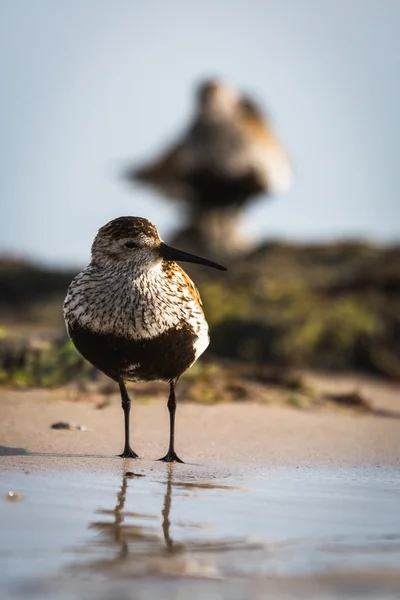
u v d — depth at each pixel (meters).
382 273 24.12
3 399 14.06
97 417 13.18
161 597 6.58
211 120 26.58
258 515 8.64
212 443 12.00
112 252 11.12
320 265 25.75
